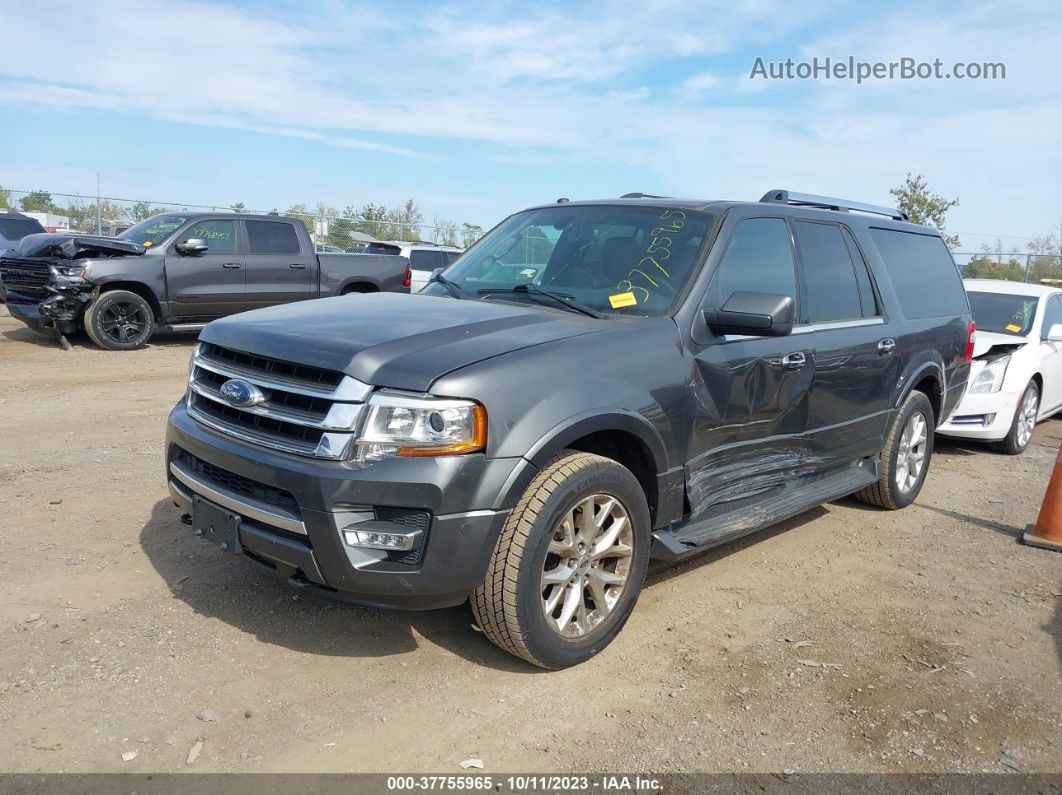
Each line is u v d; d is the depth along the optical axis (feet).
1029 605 14.51
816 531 18.15
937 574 15.85
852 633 13.09
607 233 14.61
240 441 11.04
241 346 11.50
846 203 18.79
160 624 12.14
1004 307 29.07
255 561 11.23
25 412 25.39
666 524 12.78
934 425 20.63
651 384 12.05
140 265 39.78
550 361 11.04
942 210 87.15
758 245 14.78
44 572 13.62
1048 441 29.99
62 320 38.68
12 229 57.21
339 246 92.99
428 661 11.59
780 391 14.52
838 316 16.51
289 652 11.61
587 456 11.27
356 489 9.89
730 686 11.30
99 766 9.03
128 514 16.43
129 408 26.71
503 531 10.51
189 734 9.67
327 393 10.28
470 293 14.39
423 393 10.10
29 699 10.15
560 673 11.46
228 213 42.73
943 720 10.69
